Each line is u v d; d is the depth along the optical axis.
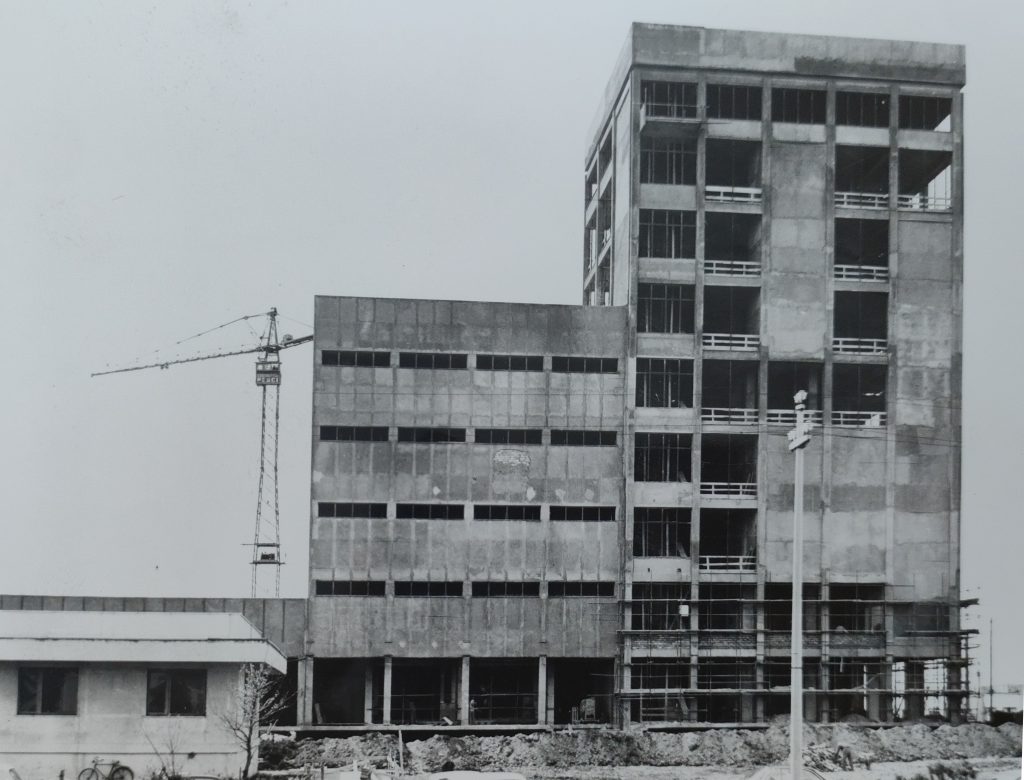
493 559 75.31
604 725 75.06
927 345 79.69
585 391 77.06
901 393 79.12
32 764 44.31
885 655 76.69
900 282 79.88
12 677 44.66
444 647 74.44
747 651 75.62
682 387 79.31
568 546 75.81
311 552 74.38
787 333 78.50
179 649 45.16
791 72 79.88
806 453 77.88
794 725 42.03
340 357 75.75
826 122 79.94
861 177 86.00
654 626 76.88
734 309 82.31
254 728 48.97
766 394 77.94
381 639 74.12
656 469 79.25
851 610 78.75
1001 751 72.44
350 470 75.12
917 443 78.81
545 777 66.00
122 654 44.91
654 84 80.31
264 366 98.31
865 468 78.12
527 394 76.62
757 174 80.50
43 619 45.34
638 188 78.62
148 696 45.25
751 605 76.81
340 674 79.94
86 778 44.38
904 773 67.00
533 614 75.19
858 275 80.69
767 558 76.56
